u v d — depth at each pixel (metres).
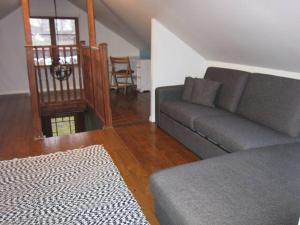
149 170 2.65
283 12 1.94
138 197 2.20
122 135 3.60
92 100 4.82
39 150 3.15
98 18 6.73
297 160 1.86
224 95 3.22
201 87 3.41
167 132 3.62
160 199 1.60
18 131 3.84
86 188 2.33
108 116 3.87
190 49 4.04
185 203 1.42
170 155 2.98
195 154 2.98
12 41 6.40
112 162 2.82
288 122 2.34
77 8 6.76
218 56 3.72
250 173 1.69
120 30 6.46
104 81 3.74
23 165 2.77
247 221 1.27
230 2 2.26
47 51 6.58
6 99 5.98
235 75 3.18
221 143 2.45
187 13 3.00
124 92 6.22
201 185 1.56
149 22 4.18
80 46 5.35
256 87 2.81
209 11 2.64
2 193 2.27
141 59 6.36
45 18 6.56
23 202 2.14
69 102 5.42
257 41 2.61
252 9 2.15
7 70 6.51
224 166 1.78
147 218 1.95
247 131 2.41
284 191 1.50
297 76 2.75
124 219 1.92
